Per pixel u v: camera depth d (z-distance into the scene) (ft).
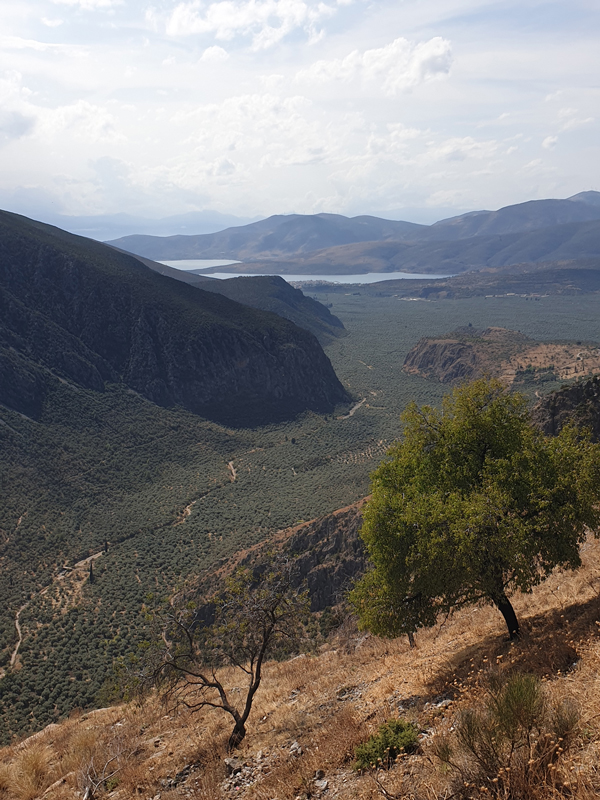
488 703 29.07
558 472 53.93
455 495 53.26
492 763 26.48
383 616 58.03
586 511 52.37
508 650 48.16
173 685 55.52
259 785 39.91
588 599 54.34
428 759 32.48
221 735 54.54
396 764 34.63
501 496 50.85
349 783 35.06
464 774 27.27
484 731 27.35
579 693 33.09
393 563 56.34
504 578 56.44
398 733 37.93
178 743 56.39
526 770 25.35
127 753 55.06
